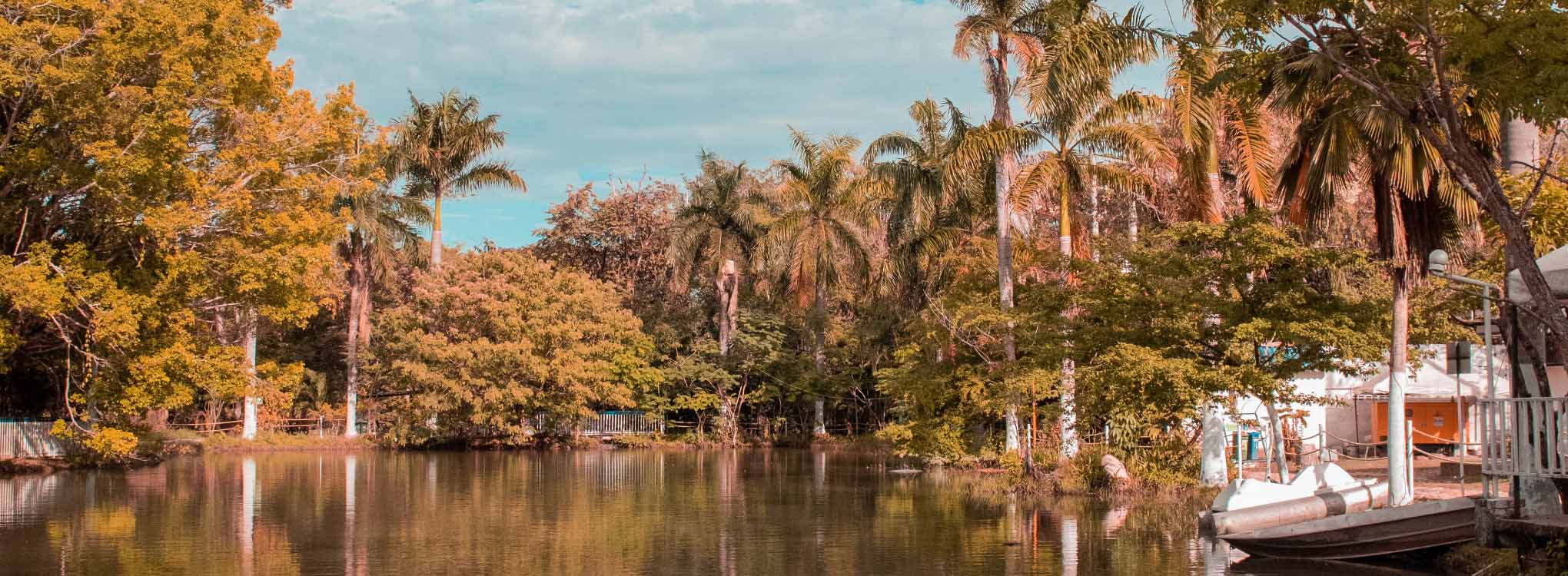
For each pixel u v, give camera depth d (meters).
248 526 17.41
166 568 13.18
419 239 49.34
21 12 22.64
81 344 27.67
